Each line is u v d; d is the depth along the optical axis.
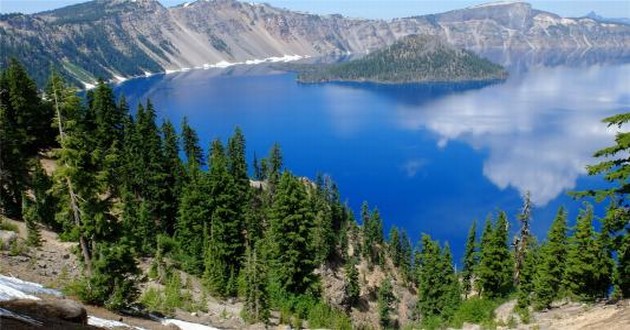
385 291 83.00
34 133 78.62
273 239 70.94
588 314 33.91
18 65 76.75
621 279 36.47
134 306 37.44
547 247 51.53
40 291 29.75
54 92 32.66
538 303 47.38
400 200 184.12
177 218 77.75
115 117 86.38
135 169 80.75
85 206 33.44
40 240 47.00
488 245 58.19
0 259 38.53
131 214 63.94
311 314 58.25
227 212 66.38
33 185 58.94
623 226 30.09
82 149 33.41
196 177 82.94
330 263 94.12
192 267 65.81
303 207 61.16
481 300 53.75
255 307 48.91
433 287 64.81
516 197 180.38
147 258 61.97
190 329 37.56
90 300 32.66
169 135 92.69
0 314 19.14
